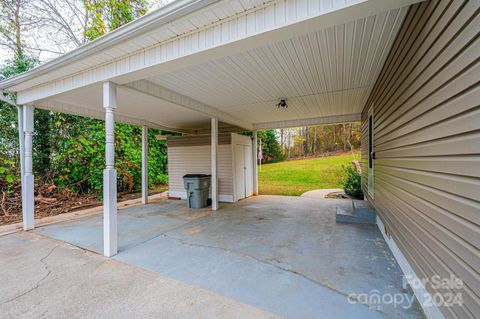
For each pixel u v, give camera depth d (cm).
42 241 357
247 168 796
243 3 186
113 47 255
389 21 215
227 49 219
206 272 250
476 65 110
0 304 196
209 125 790
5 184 575
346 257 283
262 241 346
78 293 211
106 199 298
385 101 311
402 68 227
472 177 115
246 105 531
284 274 242
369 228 407
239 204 655
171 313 181
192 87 393
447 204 142
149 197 815
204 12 196
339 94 456
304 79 364
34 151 639
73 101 456
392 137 276
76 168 705
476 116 111
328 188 965
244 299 198
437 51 152
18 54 663
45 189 629
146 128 690
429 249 171
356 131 1756
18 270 259
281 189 966
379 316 173
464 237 123
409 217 217
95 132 742
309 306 187
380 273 241
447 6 138
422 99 179
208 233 391
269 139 1809
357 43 254
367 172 550
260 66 309
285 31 189
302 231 394
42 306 192
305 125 736
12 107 587
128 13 923
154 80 356
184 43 232
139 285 224
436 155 156
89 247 329
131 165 852
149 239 363
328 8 165
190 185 618
